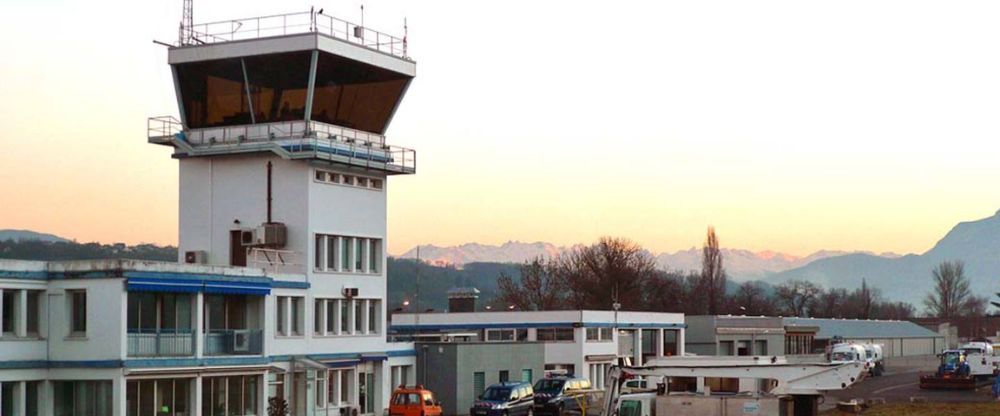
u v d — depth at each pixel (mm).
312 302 85375
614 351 122125
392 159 91875
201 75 87938
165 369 70125
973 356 135000
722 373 60969
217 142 87562
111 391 67812
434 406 84750
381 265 92750
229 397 75438
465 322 122312
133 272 68438
